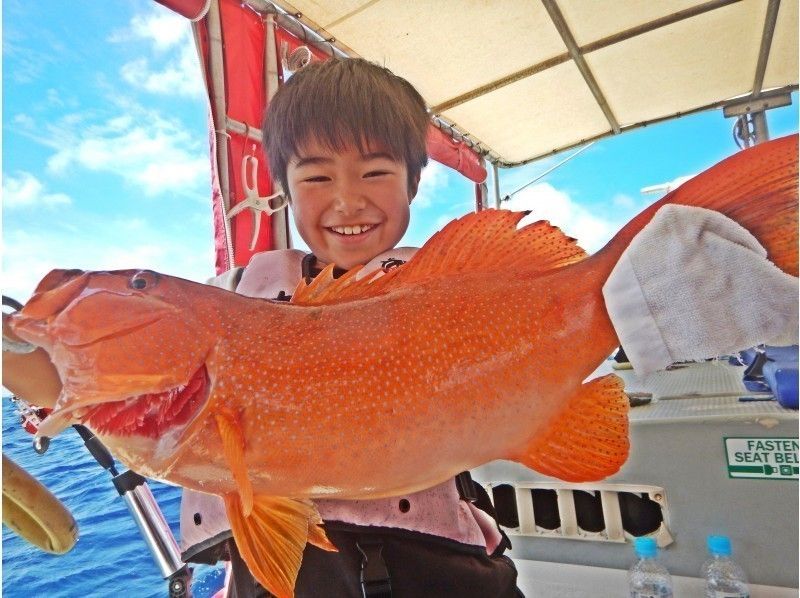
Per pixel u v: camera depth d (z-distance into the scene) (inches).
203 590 56.7
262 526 26.4
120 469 38.1
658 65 107.3
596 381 29.2
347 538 30.5
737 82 114.7
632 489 55.0
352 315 28.6
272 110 41.4
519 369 28.2
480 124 125.0
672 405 59.5
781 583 49.4
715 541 49.1
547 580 58.6
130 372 25.6
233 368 27.0
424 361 27.8
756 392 60.7
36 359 25.0
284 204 72.6
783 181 25.3
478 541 33.6
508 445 28.3
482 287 29.4
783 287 24.0
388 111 37.8
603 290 27.0
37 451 28.7
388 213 38.2
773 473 50.2
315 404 27.0
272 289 39.0
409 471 27.6
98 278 26.8
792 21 94.0
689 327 24.8
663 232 25.8
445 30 90.7
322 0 79.0
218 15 67.1
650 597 51.7
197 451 26.6
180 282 28.2
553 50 100.0
